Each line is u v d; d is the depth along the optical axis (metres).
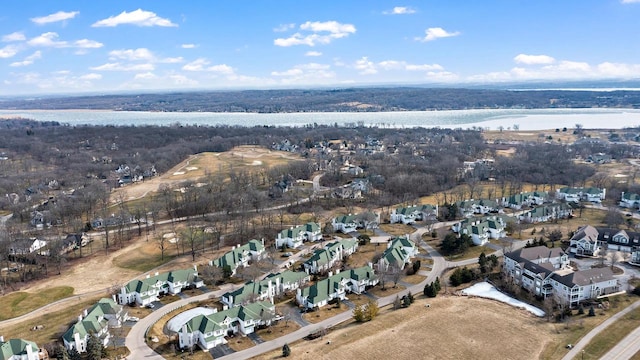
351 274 152.88
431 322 124.38
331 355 109.62
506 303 136.75
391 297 146.25
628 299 135.38
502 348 110.44
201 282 158.12
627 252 174.50
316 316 134.75
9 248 187.12
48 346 118.56
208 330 119.25
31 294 154.62
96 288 159.12
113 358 114.50
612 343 111.56
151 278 151.38
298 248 192.88
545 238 192.38
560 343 112.19
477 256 177.50
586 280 135.00
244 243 197.88
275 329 127.62
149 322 133.62
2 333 128.25
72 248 199.38
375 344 113.56
